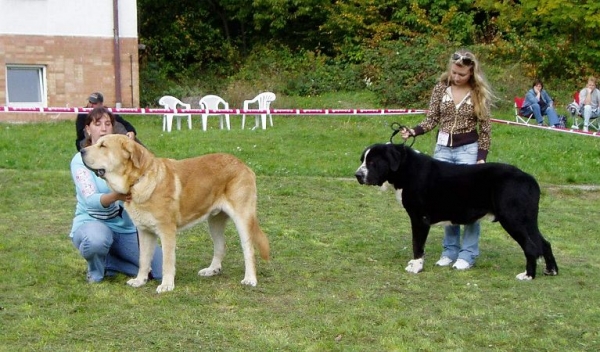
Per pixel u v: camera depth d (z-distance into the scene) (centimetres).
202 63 3017
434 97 792
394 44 2595
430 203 744
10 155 1380
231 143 1585
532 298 663
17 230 891
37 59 2094
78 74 2147
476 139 779
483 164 741
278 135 1723
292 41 3066
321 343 541
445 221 750
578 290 692
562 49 2519
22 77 2111
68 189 1128
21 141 1548
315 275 731
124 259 713
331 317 601
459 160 780
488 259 820
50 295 639
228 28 3147
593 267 794
